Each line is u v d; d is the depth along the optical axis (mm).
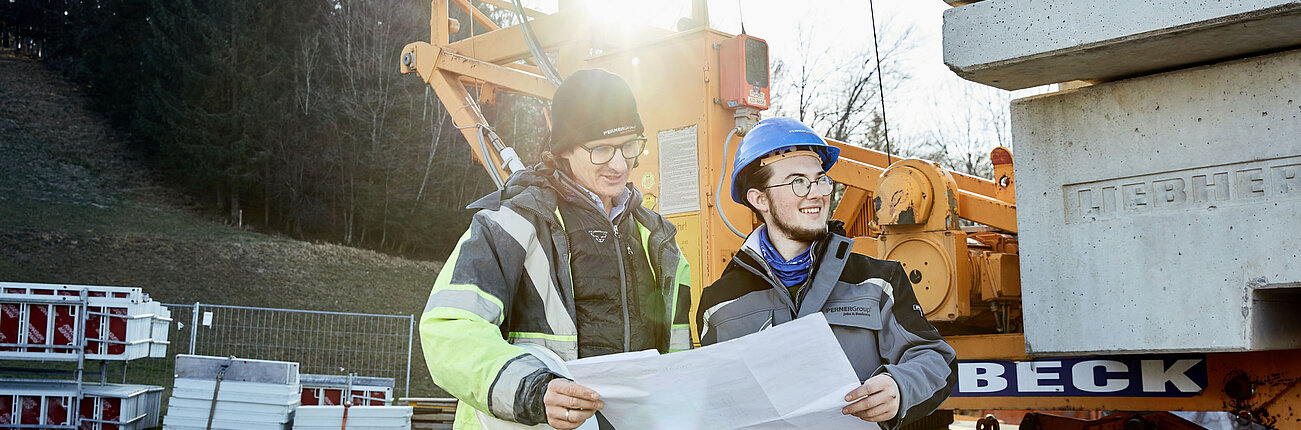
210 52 33250
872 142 26188
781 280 2414
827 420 1796
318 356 17703
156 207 29406
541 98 6758
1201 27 2879
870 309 2279
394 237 33500
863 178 5324
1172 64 3295
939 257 4531
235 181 31031
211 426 8141
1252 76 3102
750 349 1686
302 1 34875
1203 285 3158
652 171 5309
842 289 2324
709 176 5035
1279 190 3025
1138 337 3273
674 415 1710
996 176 5270
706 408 1713
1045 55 3201
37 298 8625
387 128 34625
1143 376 3945
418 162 34469
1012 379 4289
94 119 36125
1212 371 3789
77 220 25344
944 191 4551
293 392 8398
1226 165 3139
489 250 1901
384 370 17297
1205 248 3162
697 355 1669
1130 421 4004
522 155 34344
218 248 24484
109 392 8562
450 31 7574
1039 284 3535
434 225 33594
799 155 2410
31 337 8633
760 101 5160
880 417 1830
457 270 1861
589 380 1671
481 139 7051
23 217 24578
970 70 3410
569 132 2102
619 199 2240
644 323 2139
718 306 2459
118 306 8938
